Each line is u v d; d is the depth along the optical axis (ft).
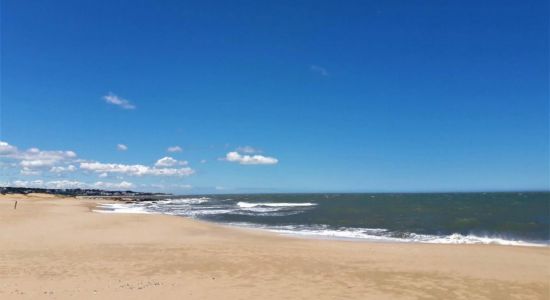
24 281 34.73
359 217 132.67
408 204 229.45
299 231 89.40
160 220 96.53
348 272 39.93
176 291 31.71
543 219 119.34
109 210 170.91
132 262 44.11
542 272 41.11
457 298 31.24
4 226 80.18
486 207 189.16
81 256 47.62
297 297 30.45
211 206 237.25
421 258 48.85
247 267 41.73
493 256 51.16
